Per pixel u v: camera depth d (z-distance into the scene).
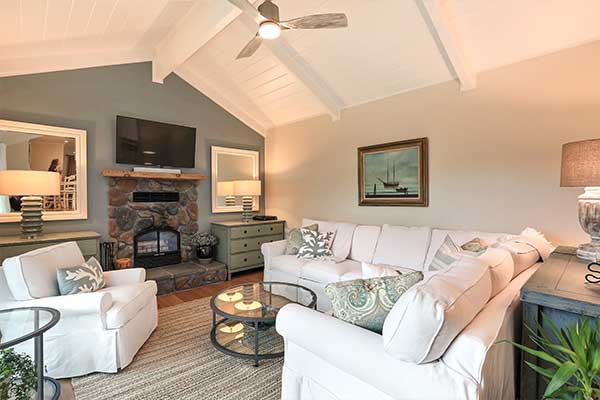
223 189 5.01
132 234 4.16
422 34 2.99
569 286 1.44
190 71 4.74
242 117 5.39
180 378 2.14
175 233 4.61
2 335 1.59
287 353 1.67
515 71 2.96
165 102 4.49
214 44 4.10
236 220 5.30
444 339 1.13
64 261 2.46
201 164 4.89
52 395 1.77
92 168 3.86
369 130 4.20
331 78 4.06
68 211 3.67
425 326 1.11
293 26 2.27
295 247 3.96
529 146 2.89
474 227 3.25
